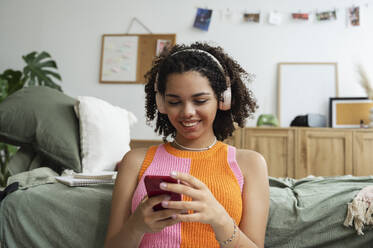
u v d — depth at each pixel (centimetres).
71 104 157
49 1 344
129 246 68
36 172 117
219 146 84
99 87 333
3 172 276
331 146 260
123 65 331
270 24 318
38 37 341
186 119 73
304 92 310
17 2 345
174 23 330
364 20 308
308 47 313
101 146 144
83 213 95
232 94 89
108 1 339
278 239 93
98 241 93
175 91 72
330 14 311
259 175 79
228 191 74
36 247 94
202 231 73
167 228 74
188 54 74
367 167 254
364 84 281
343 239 90
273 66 316
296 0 316
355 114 287
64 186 102
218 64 77
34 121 143
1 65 342
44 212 96
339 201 92
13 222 96
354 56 307
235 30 321
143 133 324
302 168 261
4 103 149
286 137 264
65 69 337
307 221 92
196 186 61
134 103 328
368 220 87
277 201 96
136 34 332
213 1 326
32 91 155
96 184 105
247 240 68
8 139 145
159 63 91
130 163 83
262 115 288
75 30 339
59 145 140
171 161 81
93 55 336
